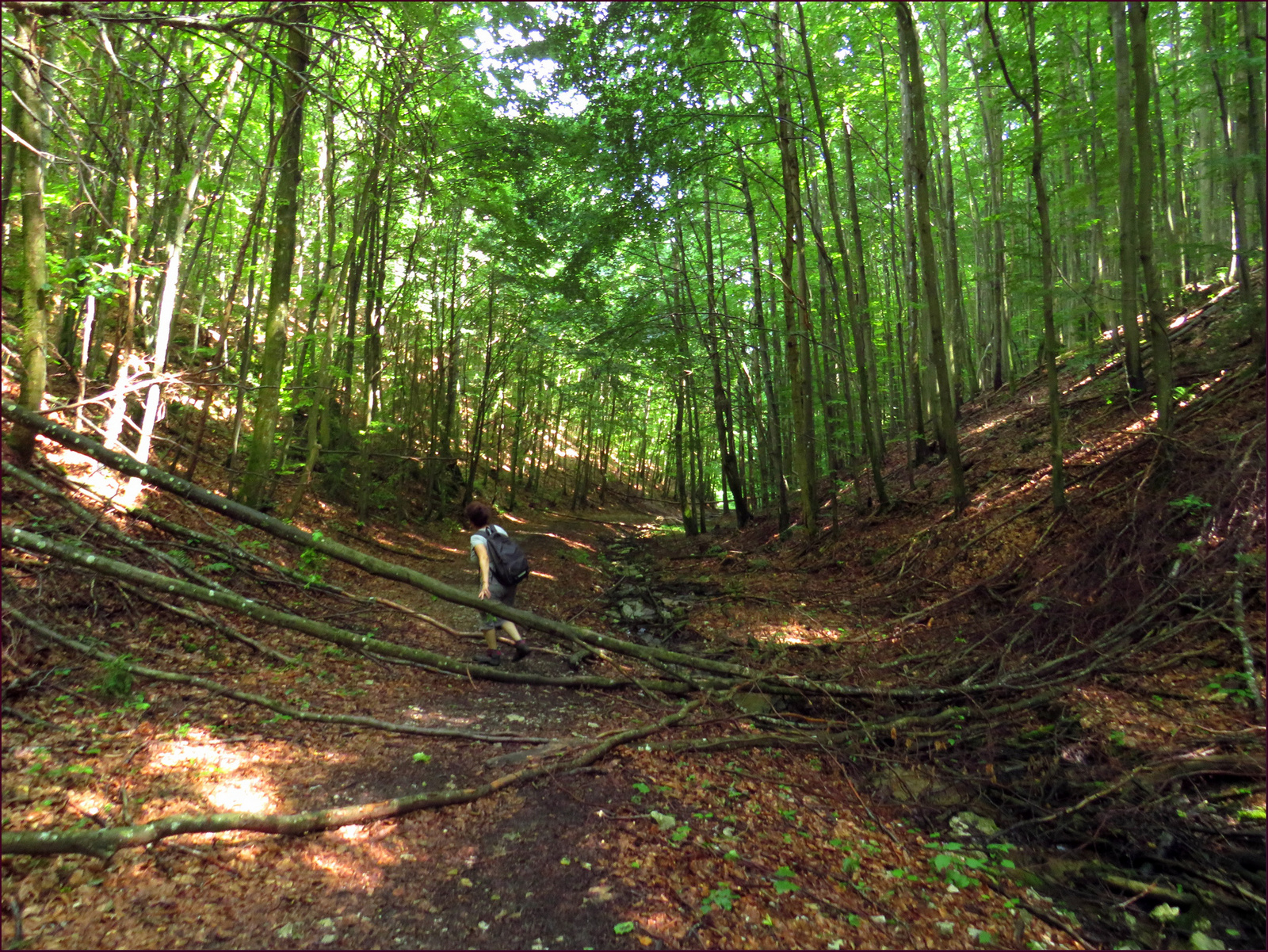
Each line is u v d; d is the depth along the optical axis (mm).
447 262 15242
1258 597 5086
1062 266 12312
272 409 8219
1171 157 11344
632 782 3979
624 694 5793
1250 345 8055
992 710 5188
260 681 4703
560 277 15359
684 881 2996
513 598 5973
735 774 4309
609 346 16562
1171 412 7219
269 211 10609
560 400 26938
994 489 9555
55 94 5793
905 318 13898
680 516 33406
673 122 11234
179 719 3859
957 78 14023
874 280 17938
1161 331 7043
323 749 3863
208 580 5387
